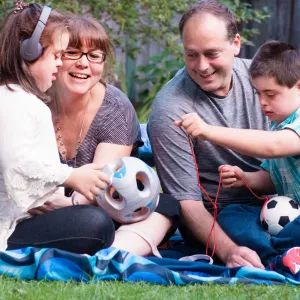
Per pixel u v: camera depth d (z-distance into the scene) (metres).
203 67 5.46
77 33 5.23
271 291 4.48
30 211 5.09
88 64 5.31
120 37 11.45
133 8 10.82
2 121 4.66
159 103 5.75
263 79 5.38
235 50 5.72
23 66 4.78
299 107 5.43
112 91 5.73
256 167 5.93
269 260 5.22
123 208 5.18
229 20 5.51
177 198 5.63
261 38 12.96
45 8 4.79
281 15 12.70
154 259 5.02
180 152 5.64
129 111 5.73
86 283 4.61
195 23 5.43
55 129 5.63
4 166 4.63
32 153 4.66
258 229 5.41
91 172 4.80
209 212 5.93
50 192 4.77
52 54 4.83
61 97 5.50
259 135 5.15
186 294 4.43
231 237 5.45
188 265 4.97
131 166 5.15
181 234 5.90
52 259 4.66
